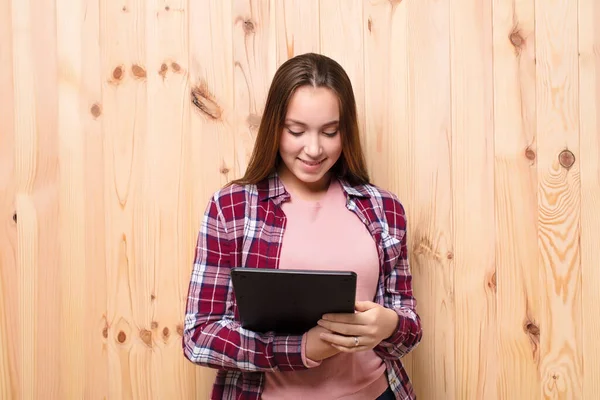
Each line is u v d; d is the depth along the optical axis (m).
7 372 1.53
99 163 1.53
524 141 1.53
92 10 1.52
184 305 1.53
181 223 1.53
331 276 0.94
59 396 1.53
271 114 1.20
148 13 1.52
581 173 1.53
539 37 1.52
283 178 1.29
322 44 1.53
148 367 1.53
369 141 1.54
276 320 1.08
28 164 1.52
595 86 1.53
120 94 1.52
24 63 1.51
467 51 1.53
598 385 1.54
